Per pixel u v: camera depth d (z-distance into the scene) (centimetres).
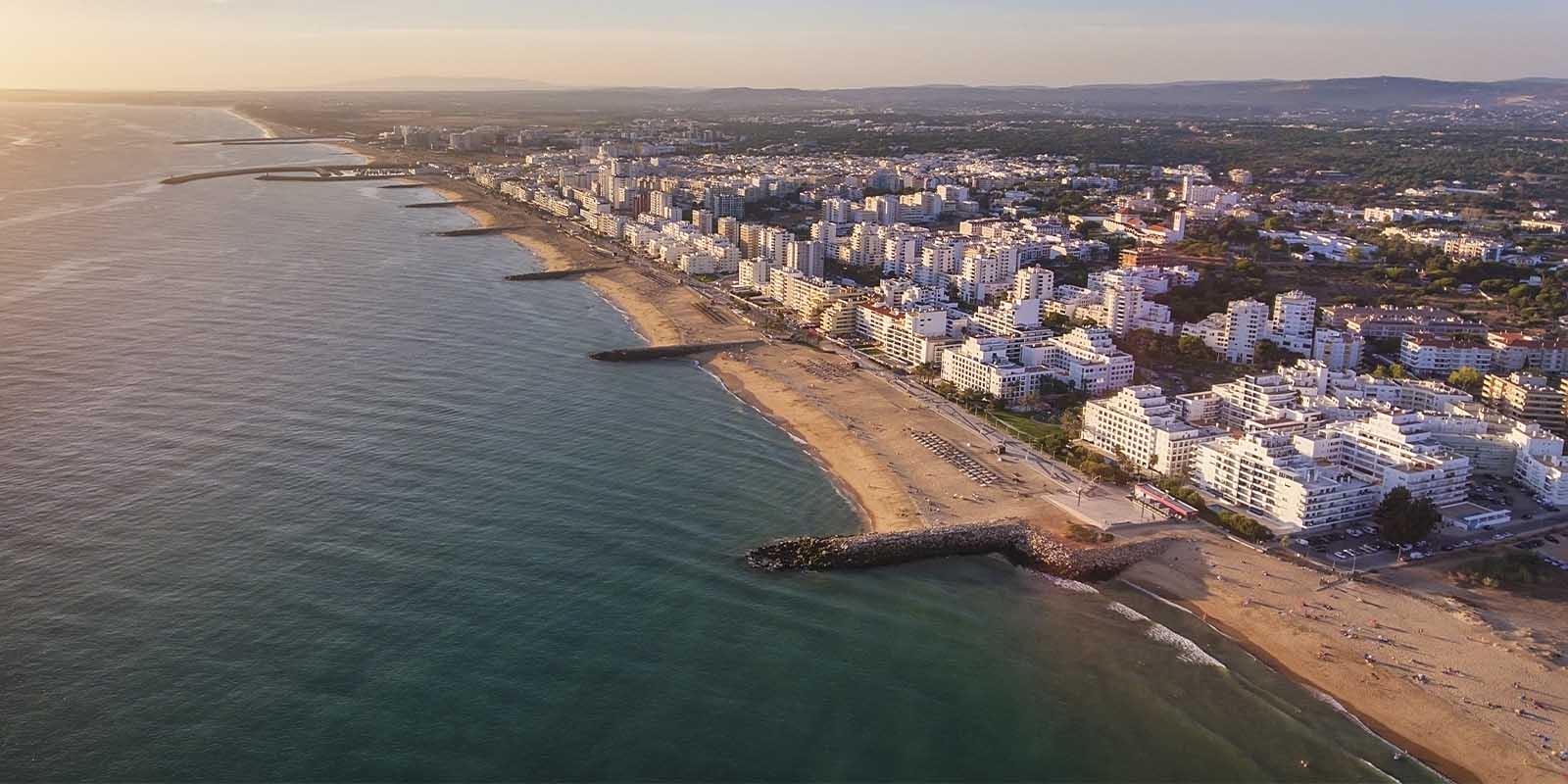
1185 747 19988
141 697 19750
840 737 19862
